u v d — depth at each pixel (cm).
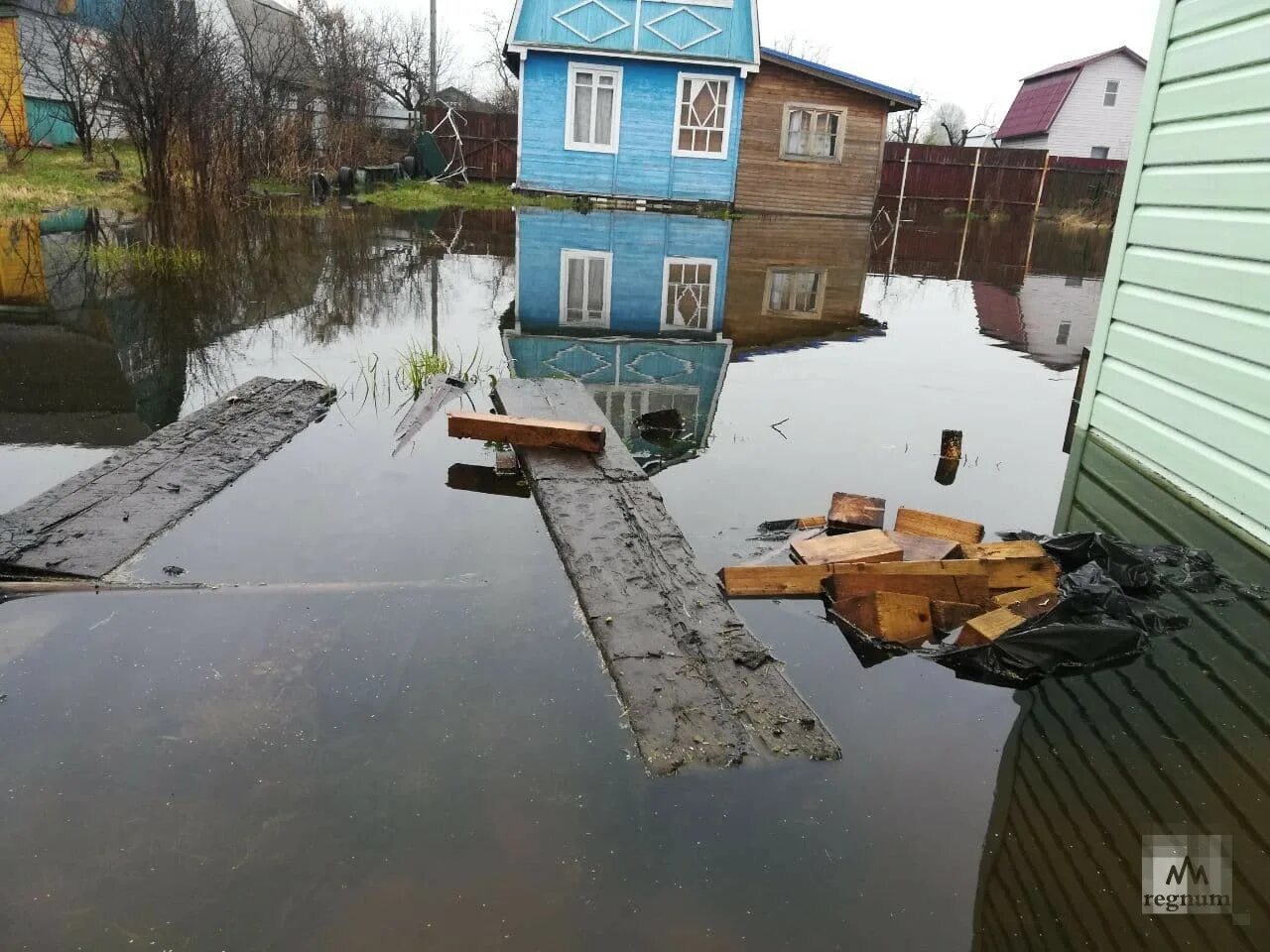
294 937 160
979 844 192
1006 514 381
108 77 1273
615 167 1806
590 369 601
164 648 248
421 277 933
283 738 212
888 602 276
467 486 384
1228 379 373
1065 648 261
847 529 351
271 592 280
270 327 675
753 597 298
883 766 217
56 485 352
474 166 2216
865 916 171
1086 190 2555
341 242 1144
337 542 321
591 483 375
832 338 747
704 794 201
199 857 177
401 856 179
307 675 238
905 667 262
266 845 180
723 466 424
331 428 449
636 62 1730
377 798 194
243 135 1427
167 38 1177
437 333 683
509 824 188
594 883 175
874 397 561
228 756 206
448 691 234
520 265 1038
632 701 230
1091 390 487
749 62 1723
